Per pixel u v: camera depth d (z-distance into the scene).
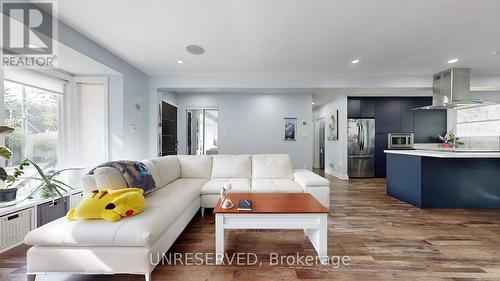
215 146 5.64
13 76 2.65
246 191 2.89
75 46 2.47
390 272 1.70
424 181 3.31
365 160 5.95
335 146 6.31
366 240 2.22
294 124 5.51
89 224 1.54
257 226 1.83
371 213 3.05
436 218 2.86
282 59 3.42
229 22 2.34
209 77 4.30
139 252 1.48
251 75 4.25
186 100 5.52
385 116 5.99
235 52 3.15
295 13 2.17
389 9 2.09
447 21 2.30
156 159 3.02
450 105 4.06
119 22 2.32
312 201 2.14
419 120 6.00
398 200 3.73
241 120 5.51
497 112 4.83
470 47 2.97
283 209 1.87
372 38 2.71
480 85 4.18
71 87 3.39
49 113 3.14
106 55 3.04
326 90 4.67
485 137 5.00
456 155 3.00
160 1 1.97
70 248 1.49
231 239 2.27
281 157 3.63
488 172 3.34
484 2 1.98
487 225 2.62
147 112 4.27
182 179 3.37
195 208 2.69
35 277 1.55
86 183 1.99
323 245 1.82
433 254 1.96
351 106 5.97
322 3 2.00
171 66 3.76
